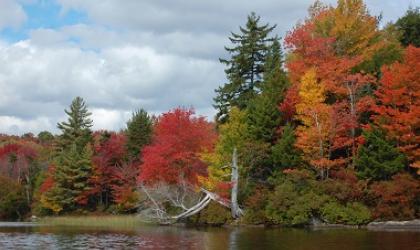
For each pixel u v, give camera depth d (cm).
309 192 4356
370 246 2705
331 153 4788
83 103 10075
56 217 7262
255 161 4856
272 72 5581
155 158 5128
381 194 4138
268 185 4897
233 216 4731
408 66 4275
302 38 5406
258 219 4550
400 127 4166
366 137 4412
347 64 4791
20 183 9238
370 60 5297
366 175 4359
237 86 6284
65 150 9056
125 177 7181
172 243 3095
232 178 4725
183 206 4919
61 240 3416
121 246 2978
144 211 5244
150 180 5256
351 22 5444
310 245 2809
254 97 5859
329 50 5278
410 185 4047
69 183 7750
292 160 4675
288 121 5112
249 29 6406
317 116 4472
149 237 3559
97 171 7669
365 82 4666
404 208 4122
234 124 5050
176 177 5184
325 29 5625
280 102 5138
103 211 7638
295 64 5275
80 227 4953
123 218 5938
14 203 8569
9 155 10044
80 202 7662
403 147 4191
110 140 7950
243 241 3120
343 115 4531
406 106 4328
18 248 2920
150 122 8000
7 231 4403
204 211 4866
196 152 5188
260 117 4978
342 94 4947
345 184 4281
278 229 4134
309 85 4588
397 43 5719
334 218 4216
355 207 4197
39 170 9588
